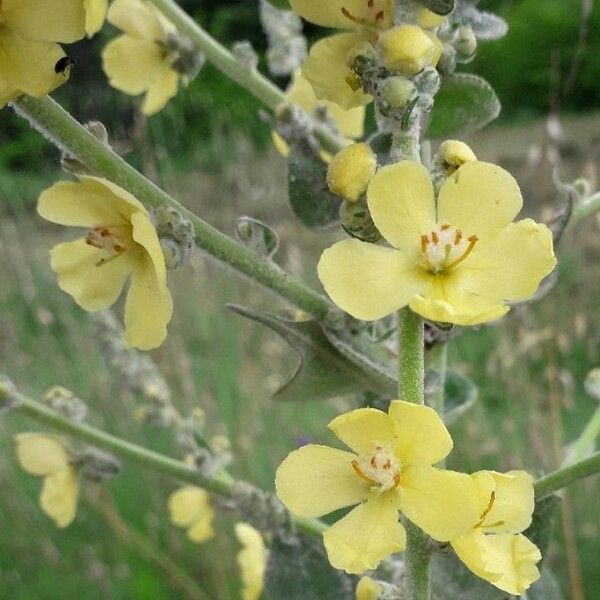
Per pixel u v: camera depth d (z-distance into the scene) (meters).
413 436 0.09
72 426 0.16
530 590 0.14
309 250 0.58
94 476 0.17
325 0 0.12
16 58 0.10
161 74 0.16
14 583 0.37
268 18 0.18
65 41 0.10
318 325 0.12
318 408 0.40
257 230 0.12
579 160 0.65
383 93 0.10
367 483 0.09
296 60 0.18
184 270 0.50
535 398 0.32
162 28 0.16
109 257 0.11
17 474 0.42
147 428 0.40
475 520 0.09
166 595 0.35
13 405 0.16
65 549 0.38
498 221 0.10
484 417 0.33
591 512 0.32
